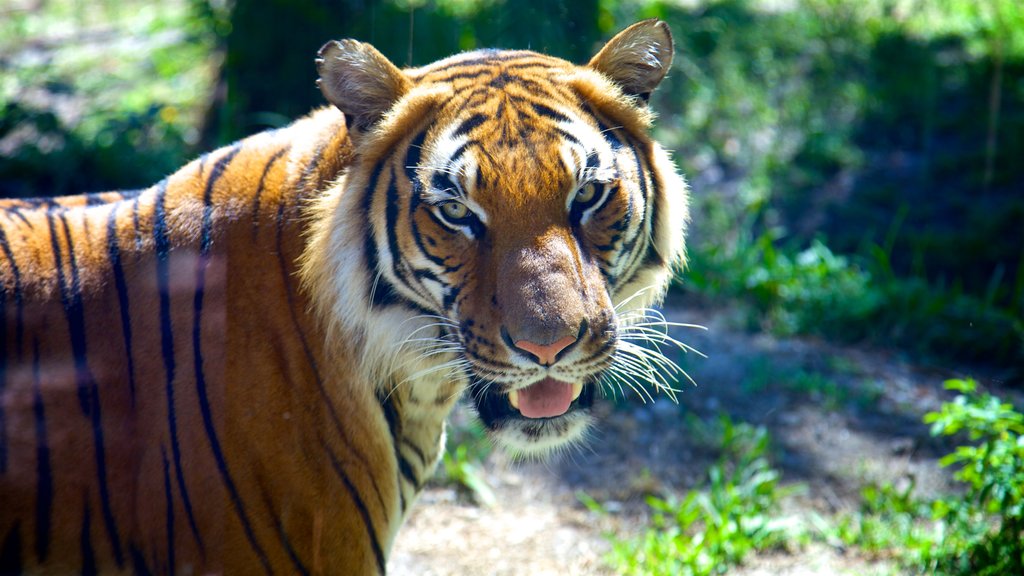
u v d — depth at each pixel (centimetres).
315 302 521
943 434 1047
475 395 559
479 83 528
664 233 569
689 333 1228
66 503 513
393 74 524
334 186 530
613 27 1516
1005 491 790
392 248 517
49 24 1886
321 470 529
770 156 1564
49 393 509
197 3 1561
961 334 1233
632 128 553
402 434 572
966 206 1487
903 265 1409
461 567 843
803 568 841
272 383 520
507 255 496
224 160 552
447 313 520
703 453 1016
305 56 1379
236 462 516
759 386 1119
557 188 500
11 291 510
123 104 1530
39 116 1423
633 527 911
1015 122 1622
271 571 531
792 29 1852
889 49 1806
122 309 518
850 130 1642
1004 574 776
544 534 896
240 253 527
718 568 830
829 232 1452
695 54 1747
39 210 542
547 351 488
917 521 902
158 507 519
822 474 988
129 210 537
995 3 1956
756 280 1291
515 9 1231
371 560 557
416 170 511
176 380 513
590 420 563
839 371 1169
